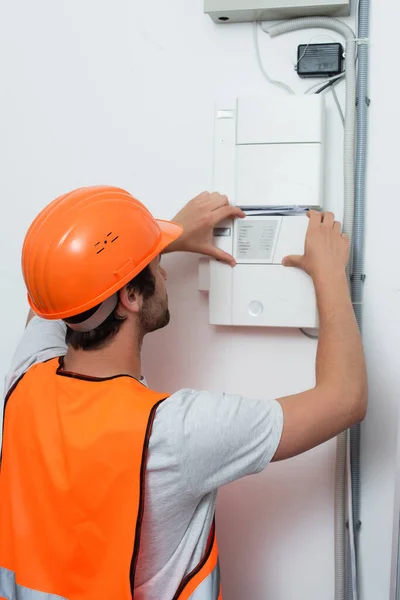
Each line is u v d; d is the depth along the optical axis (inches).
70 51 55.2
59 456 38.2
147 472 36.4
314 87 50.1
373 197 49.2
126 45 53.9
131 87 53.9
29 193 57.1
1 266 58.5
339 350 40.8
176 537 38.5
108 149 54.8
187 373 54.1
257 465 37.1
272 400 38.3
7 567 40.7
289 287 48.4
